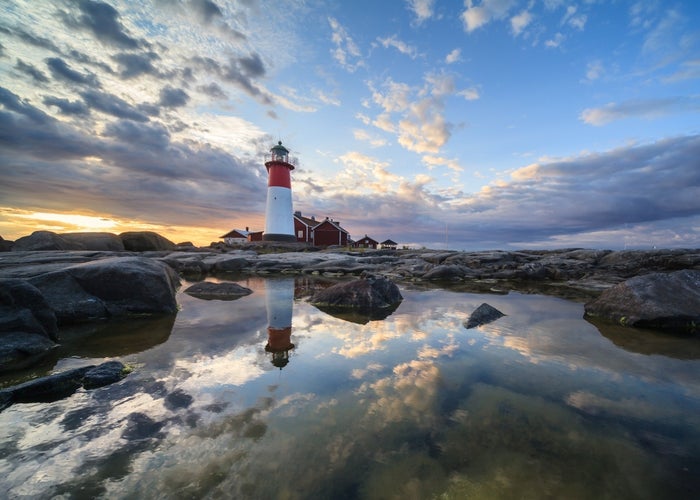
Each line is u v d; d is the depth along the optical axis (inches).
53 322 224.8
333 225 2169.0
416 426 118.3
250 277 719.1
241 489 86.0
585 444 109.1
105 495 83.7
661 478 93.4
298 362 185.5
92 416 123.7
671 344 228.5
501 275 733.9
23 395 138.0
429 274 718.5
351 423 119.5
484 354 202.5
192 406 131.9
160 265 369.7
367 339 235.5
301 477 91.0
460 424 120.1
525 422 122.4
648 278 316.8
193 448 103.5
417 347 216.4
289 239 1908.2
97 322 282.7
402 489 87.5
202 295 440.1
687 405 138.5
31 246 871.1
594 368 180.5
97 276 305.4
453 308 362.0
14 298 209.2
